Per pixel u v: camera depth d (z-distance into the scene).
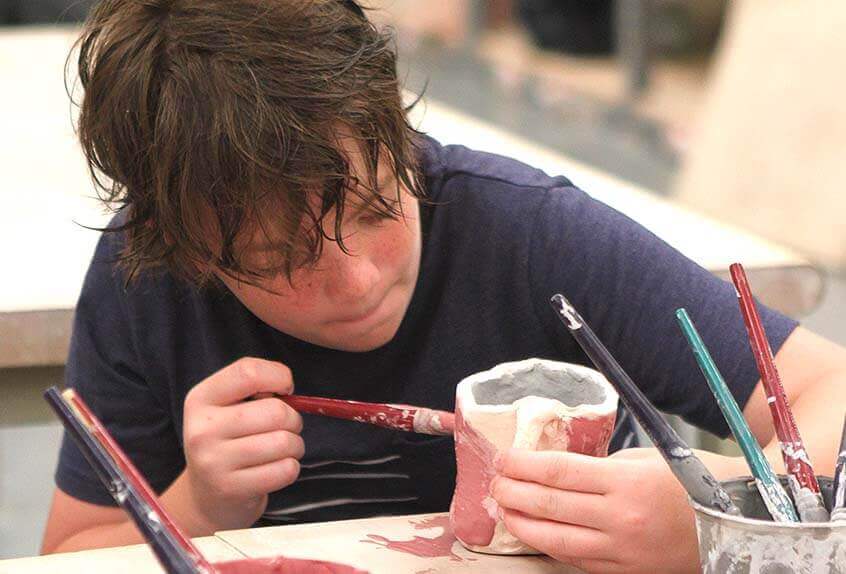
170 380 1.62
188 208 1.22
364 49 1.26
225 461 1.35
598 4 7.37
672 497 1.13
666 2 6.75
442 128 2.72
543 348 1.59
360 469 1.60
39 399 1.97
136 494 0.90
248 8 1.23
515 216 1.56
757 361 1.09
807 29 5.36
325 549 1.22
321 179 1.17
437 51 8.24
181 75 1.21
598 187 2.39
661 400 1.50
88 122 1.32
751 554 0.98
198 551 0.92
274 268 1.23
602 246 1.53
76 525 1.61
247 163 1.17
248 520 1.43
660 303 1.48
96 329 1.64
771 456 1.28
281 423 1.36
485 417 1.18
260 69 1.20
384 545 1.23
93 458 0.91
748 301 1.10
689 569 1.14
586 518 1.13
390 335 1.43
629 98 6.86
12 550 3.19
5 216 2.32
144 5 1.26
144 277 1.59
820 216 5.14
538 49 7.66
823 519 1.03
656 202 2.32
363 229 1.26
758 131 5.48
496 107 7.30
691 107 6.54
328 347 1.49
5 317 1.83
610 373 1.06
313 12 1.25
